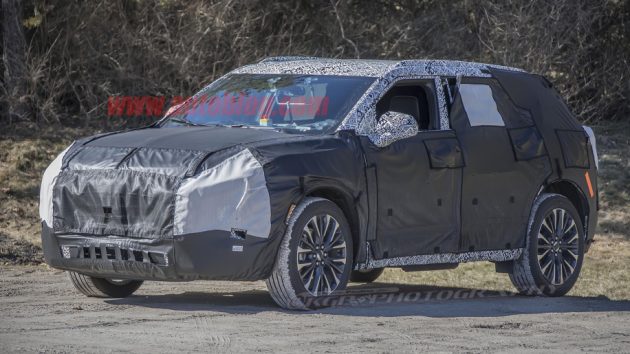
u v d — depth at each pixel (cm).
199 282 2228
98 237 1672
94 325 1523
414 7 4294
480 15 4228
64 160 1744
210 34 3981
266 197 1630
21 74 3856
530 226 2092
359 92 1853
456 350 1403
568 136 2197
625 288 2484
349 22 4222
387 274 2589
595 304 2009
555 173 2141
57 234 1711
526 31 4156
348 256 1752
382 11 4272
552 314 1812
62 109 4050
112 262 1666
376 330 1535
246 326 1532
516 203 2056
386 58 4194
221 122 1886
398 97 1948
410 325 1598
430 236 1895
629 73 4375
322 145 1734
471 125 1998
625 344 1517
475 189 1973
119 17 3969
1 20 3944
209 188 1611
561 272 2152
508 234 2045
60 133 3831
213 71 3969
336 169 1727
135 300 1862
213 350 1339
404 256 1858
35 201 3275
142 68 4003
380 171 1806
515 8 4134
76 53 3981
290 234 1662
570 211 2170
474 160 1975
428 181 1886
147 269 1638
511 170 2044
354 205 1766
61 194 1708
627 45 4391
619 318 1802
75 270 1731
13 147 3634
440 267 1945
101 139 1778
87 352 1307
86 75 3997
